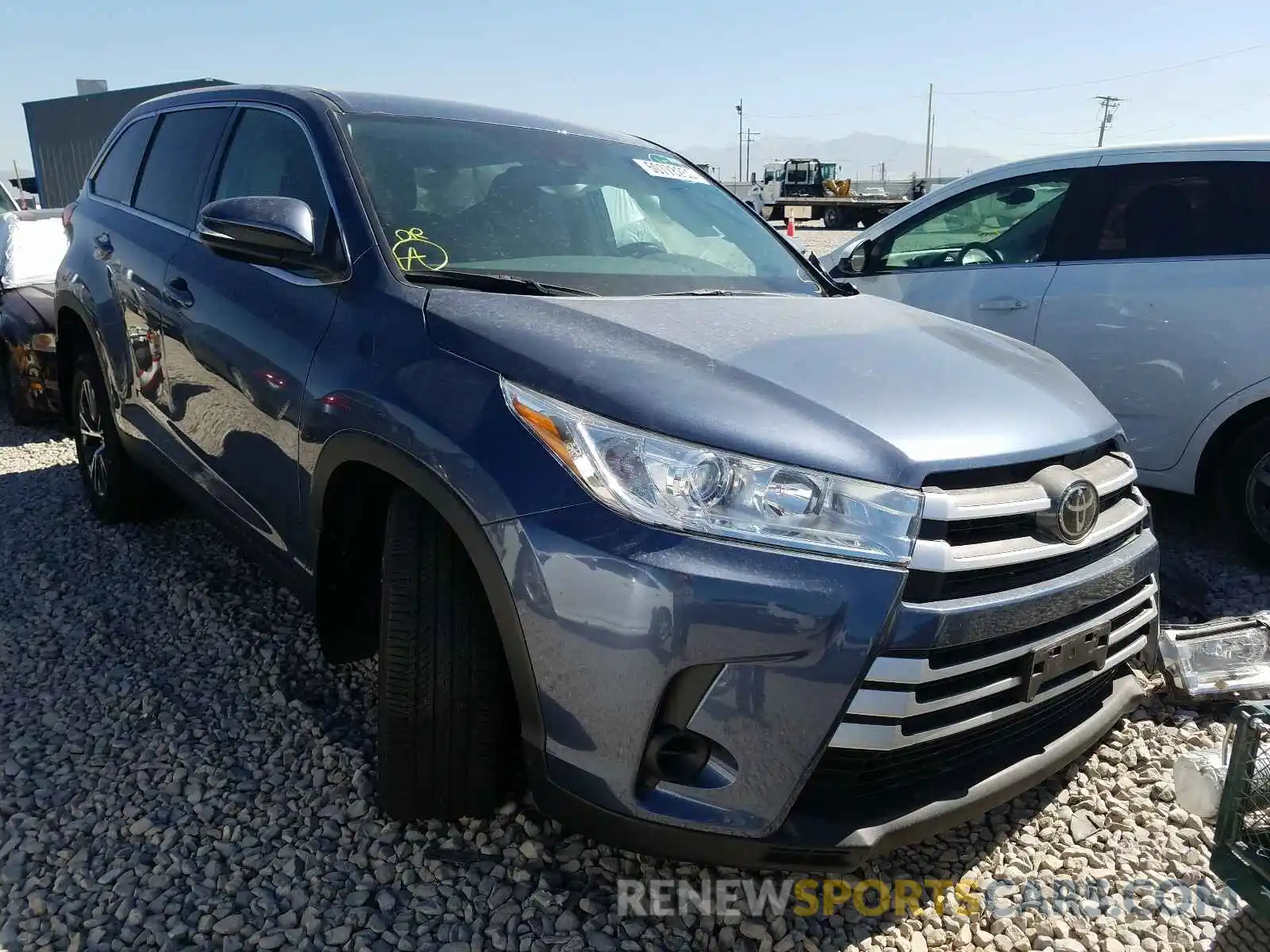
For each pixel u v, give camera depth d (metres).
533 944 2.04
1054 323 4.46
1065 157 4.62
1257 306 3.93
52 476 5.21
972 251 4.91
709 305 2.60
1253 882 2.04
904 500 1.91
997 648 2.04
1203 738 2.91
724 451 1.89
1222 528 4.33
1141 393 4.24
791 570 1.84
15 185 22.64
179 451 3.38
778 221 42.19
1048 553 2.10
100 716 2.87
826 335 2.47
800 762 1.87
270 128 3.15
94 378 4.09
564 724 1.95
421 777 2.23
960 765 2.13
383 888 2.20
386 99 3.13
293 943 2.03
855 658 1.84
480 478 1.99
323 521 2.46
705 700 1.86
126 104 18.78
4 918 2.10
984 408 2.21
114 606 3.57
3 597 3.64
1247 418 4.05
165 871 2.23
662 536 1.85
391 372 2.25
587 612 1.88
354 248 2.58
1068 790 2.65
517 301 2.33
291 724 2.83
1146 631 2.54
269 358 2.66
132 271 3.58
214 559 3.99
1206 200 4.16
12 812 2.43
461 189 2.86
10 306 6.26
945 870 2.36
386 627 2.18
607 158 3.38
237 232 2.60
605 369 2.02
